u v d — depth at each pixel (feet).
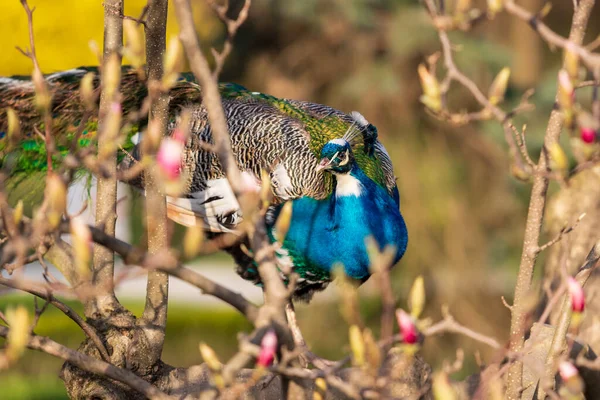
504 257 65.26
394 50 63.52
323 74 69.00
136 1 57.88
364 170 33.40
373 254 15.69
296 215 32.12
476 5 58.39
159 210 23.26
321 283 33.60
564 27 107.14
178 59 14.93
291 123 34.14
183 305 100.07
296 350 15.21
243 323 89.71
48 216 13.83
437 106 15.93
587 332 32.81
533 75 77.71
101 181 23.24
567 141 44.29
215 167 32.81
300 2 66.18
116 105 14.30
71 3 62.34
